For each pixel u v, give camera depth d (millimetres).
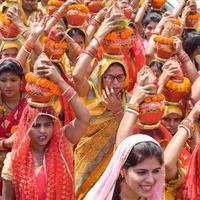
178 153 4547
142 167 3914
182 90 5293
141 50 7094
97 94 5754
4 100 5723
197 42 7113
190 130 4625
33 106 4691
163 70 5348
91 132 5824
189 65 5969
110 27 5535
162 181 4023
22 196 4609
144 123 4691
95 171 5875
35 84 4633
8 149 5418
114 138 5820
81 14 7258
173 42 5973
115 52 5641
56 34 6121
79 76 5590
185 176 4629
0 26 7012
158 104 4637
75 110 4793
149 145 3928
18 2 8547
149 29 8273
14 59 5781
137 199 4043
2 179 4992
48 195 4605
